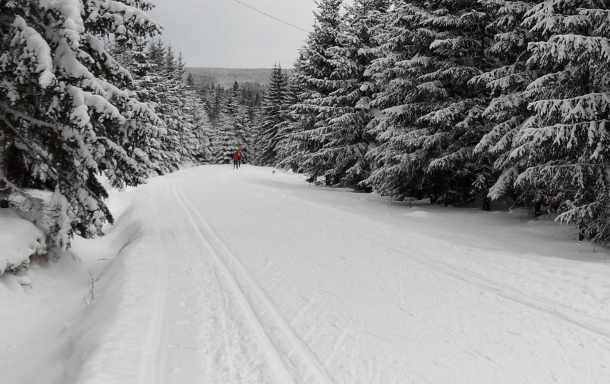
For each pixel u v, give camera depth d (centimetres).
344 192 1997
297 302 552
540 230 1030
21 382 429
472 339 443
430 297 568
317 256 789
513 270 674
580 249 838
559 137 771
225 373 377
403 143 1388
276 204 1534
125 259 759
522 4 1030
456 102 1293
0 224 688
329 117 2175
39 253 741
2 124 726
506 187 1034
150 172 2847
